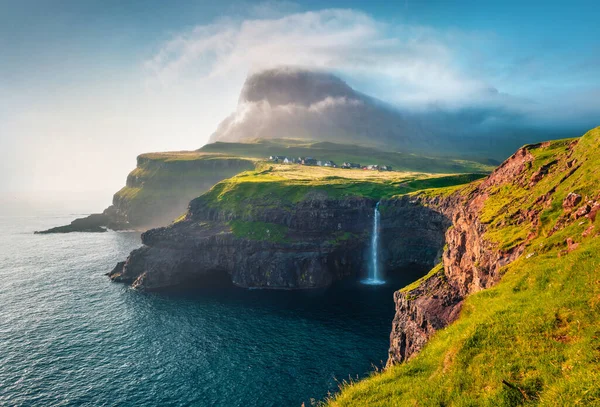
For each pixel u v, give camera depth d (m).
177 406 65.94
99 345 90.19
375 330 97.88
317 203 165.75
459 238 62.88
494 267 40.50
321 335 95.19
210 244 156.50
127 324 103.75
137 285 140.88
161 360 82.69
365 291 133.38
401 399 18.95
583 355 15.51
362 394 20.70
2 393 69.44
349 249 158.12
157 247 159.25
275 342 91.44
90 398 68.12
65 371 77.75
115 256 193.00
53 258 188.00
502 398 15.63
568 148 55.03
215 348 88.38
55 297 127.50
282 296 130.12
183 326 102.38
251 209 174.00
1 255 194.62
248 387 71.62
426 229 152.62
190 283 148.62
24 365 80.00
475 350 19.55
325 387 71.06
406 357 58.25
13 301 122.56
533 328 19.09
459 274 58.25
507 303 23.45
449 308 51.53
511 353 18.17
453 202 135.88
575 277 21.33
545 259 27.56
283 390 70.38
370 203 168.62
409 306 60.66
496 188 65.00
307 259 144.88
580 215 29.78
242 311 114.25
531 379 15.96
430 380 19.53
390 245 162.25
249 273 145.38
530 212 42.84
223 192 196.00
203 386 72.19
